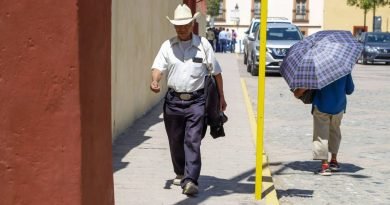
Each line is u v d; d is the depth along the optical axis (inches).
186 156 278.4
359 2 2459.4
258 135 274.5
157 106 626.2
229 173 335.0
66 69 141.8
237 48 2778.1
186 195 281.7
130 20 462.6
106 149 167.0
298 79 324.2
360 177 349.7
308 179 342.6
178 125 283.0
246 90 792.9
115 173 324.8
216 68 280.2
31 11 140.9
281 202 291.3
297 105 681.0
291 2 2915.8
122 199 273.3
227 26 2970.0
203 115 276.4
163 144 410.9
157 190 291.0
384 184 333.4
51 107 142.8
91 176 152.5
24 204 145.1
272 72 1104.2
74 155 143.6
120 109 435.5
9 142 143.9
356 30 2839.6
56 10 140.6
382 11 2810.0
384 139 477.4
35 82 142.4
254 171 342.3
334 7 2871.6
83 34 144.2
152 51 591.2
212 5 2775.6
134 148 394.9
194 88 277.0
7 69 142.4
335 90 336.8
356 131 514.3
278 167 374.3
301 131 511.2
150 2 566.9
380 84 960.9
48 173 144.3
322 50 326.3
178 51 277.0
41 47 141.6
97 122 156.8
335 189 320.2
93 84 152.3
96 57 154.7
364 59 1512.1
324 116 343.6
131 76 479.8
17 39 141.6
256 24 1232.8
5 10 141.1
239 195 286.5
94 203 155.7
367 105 690.2
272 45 1018.7
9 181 144.7
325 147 346.6
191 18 274.8
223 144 424.8
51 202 144.7
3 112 143.3
